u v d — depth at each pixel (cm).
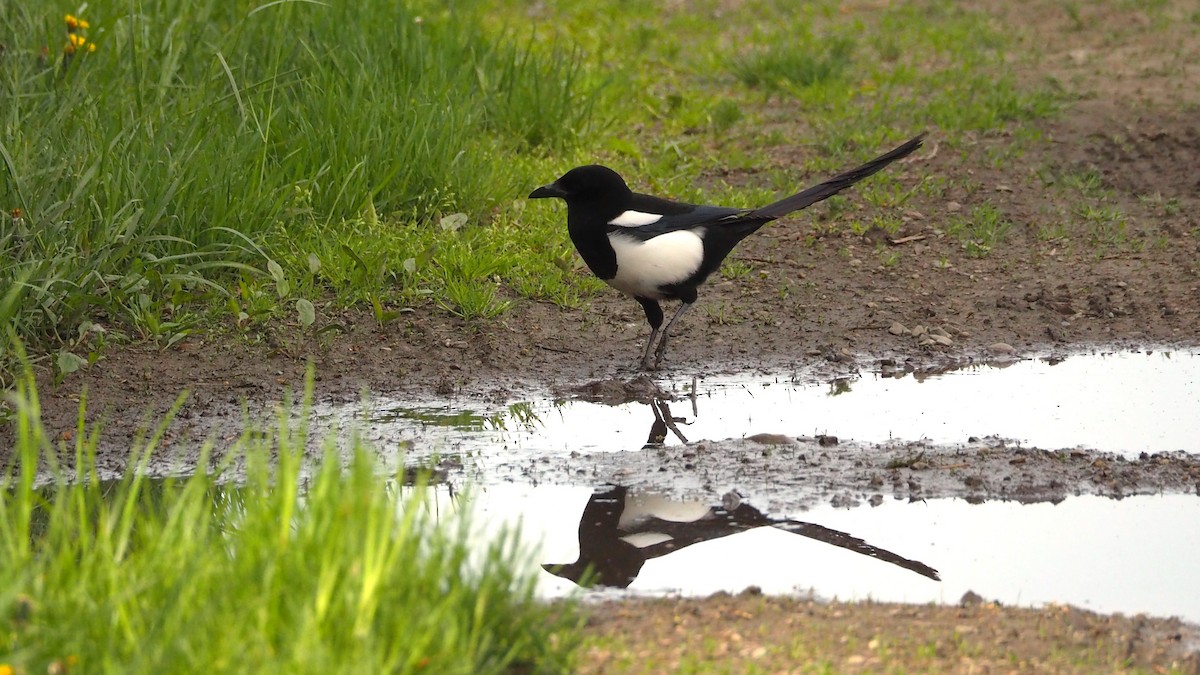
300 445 672
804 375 1134
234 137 1323
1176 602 721
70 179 1188
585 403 1075
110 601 570
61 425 998
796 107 1859
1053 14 2341
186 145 1265
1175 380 1101
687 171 1578
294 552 593
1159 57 2030
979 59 2036
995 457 933
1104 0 2391
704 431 1005
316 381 1099
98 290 1159
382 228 1317
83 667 551
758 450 956
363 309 1220
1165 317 1238
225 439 980
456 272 1280
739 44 2188
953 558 782
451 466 934
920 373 1136
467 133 1512
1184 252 1370
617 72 1942
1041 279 1327
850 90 1905
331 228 1321
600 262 1137
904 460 924
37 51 1430
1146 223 1446
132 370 1095
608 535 816
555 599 711
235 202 1252
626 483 903
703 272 1148
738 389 1101
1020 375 1124
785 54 1998
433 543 629
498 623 612
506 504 864
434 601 594
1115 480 893
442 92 1541
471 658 575
